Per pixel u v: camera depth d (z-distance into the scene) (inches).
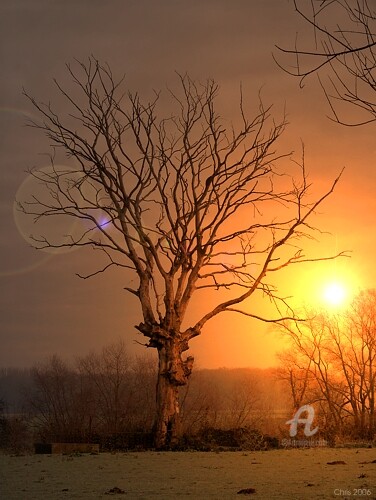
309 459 842.2
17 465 829.2
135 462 849.5
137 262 1237.1
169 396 1179.3
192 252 1251.8
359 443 1205.7
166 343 1199.6
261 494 548.1
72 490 600.1
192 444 1140.5
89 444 1071.0
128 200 1254.3
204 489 589.0
